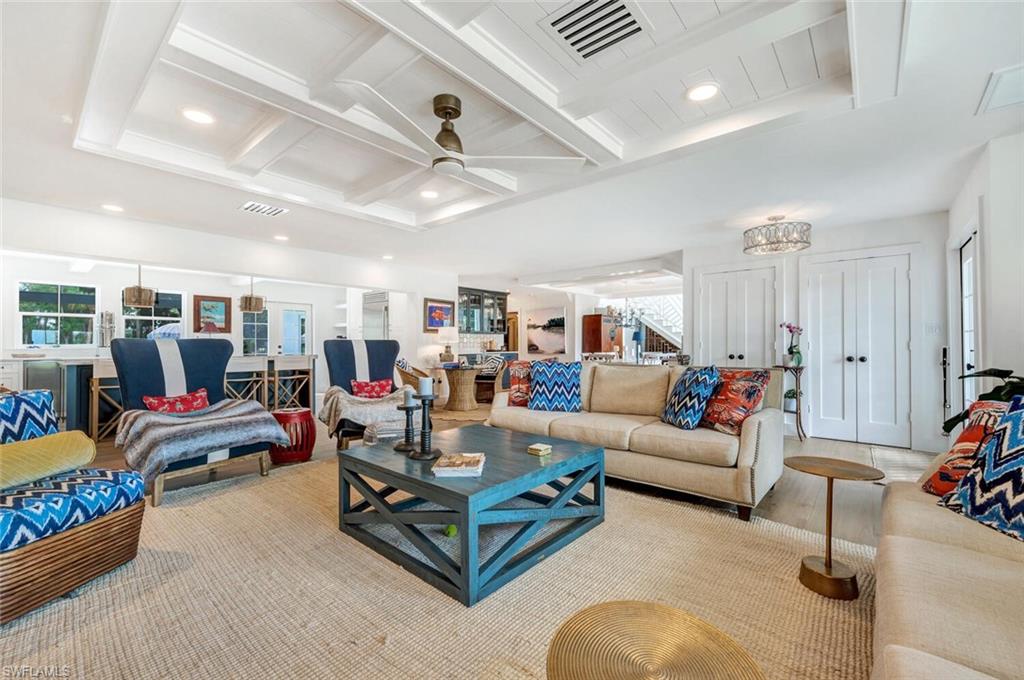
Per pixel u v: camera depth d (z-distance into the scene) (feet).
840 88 7.02
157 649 4.84
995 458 4.95
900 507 5.43
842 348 15.29
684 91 7.45
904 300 14.20
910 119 7.89
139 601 5.71
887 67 6.15
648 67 6.32
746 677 2.64
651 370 11.79
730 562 6.71
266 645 4.91
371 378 15.24
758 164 9.86
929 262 13.76
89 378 15.05
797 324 16.12
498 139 8.88
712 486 8.56
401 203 14.05
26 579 5.31
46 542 5.51
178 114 8.38
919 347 13.96
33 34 5.50
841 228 15.30
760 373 9.56
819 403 15.71
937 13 5.33
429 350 24.39
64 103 7.20
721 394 9.49
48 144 8.59
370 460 7.40
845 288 15.23
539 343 38.42
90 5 5.04
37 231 12.62
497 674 4.50
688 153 8.85
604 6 5.47
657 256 20.88
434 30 5.42
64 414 14.64
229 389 17.48
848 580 5.74
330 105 7.27
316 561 6.77
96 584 6.08
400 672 4.52
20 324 21.24
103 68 6.24
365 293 27.09
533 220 14.48
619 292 33.83
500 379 17.46
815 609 5.51
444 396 22.91
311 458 12.83
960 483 5.29
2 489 5.66
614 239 17.21
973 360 12.17
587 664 2.74
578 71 6.71
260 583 6.14
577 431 10.69
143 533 7.73
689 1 5.38
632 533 7.77
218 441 9.89
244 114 8.37
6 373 17.78
